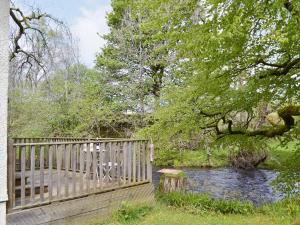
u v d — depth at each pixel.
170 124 8.29
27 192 5.43
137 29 15.69
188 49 4.85
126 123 16.70
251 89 6.56
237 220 6.43
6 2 4.04
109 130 16.94
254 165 16.05
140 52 15.75
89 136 15.20
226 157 16.95
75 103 15.59
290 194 7.01
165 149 10.62
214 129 8.48
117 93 16.41
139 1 5.73
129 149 6.54
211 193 10.74
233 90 6.96
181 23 4.94
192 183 12.29
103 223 5.62
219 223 6.09
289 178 6.76
